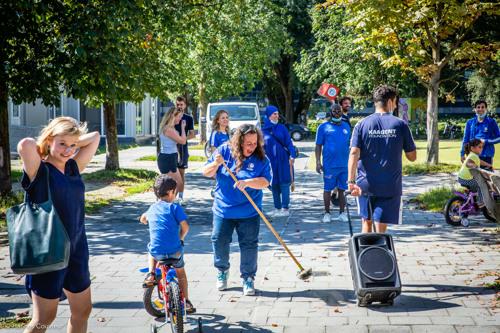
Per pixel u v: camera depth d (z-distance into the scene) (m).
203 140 31.70
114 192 15.10
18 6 11.17
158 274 5.57
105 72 11.80
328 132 10.58
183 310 5.29
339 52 32.66
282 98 47.81
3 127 12.63
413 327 5.38
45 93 12.17
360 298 5.93
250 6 26.78
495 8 16.92
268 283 6.93
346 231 9.88
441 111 66.50
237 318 5.80
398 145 6.37
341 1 17.36
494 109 40.28
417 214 11.23
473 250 8.25
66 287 4.25
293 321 5.66
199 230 10.28
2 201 12.12
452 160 21.98
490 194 9.38
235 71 27.88
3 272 7.70
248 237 6.52
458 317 5.61
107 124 18.42
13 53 12.25
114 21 11.62
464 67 19.88
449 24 18.02
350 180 6.44
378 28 17.25
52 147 4.11
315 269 7.51
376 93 6.48
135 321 5.79
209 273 7.46
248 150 6.41
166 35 14.87
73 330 4.37
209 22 20.03
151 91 15.10
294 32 40.16
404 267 7.43
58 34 12.42
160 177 5.68
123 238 9.71
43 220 3.92
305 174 19.34
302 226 10.37
